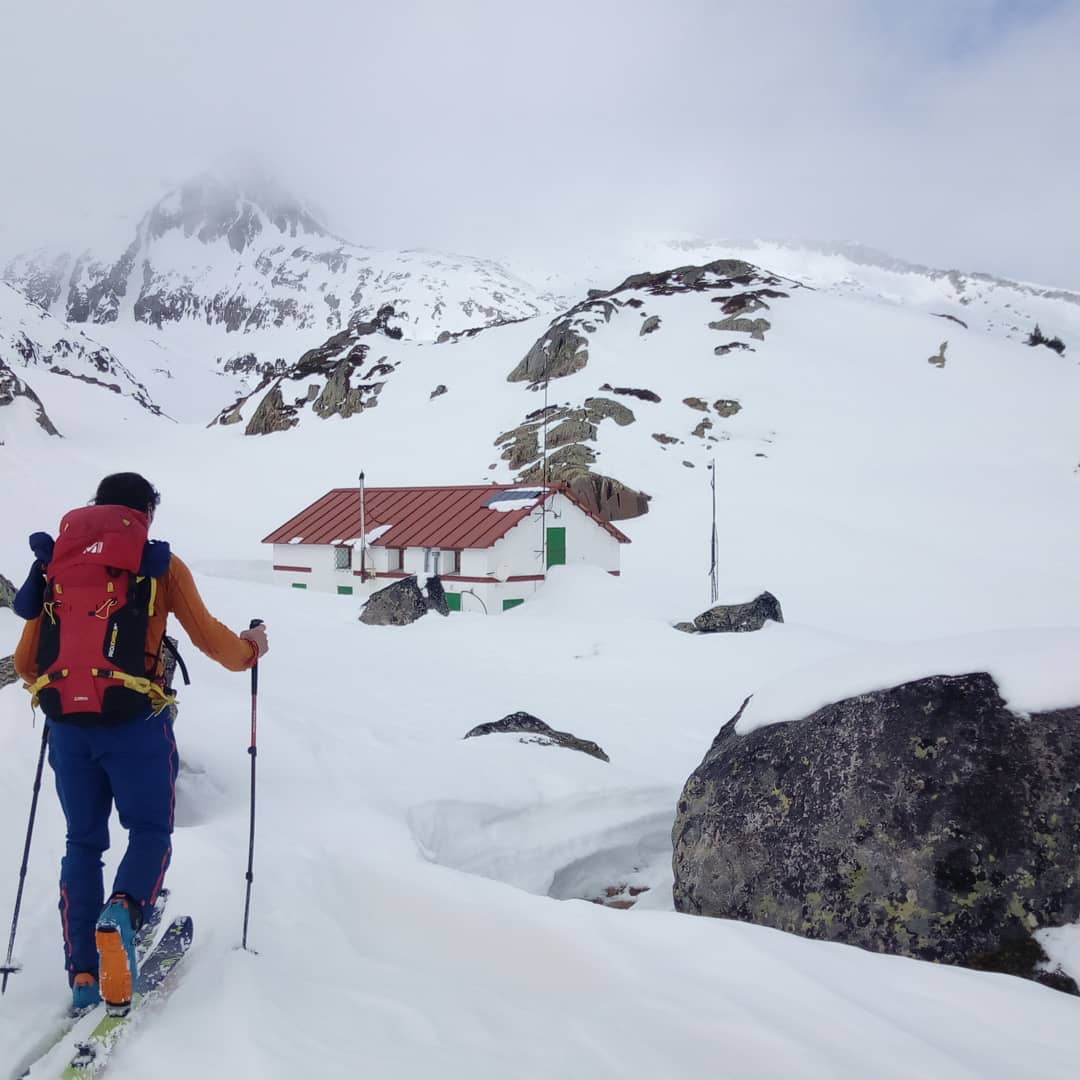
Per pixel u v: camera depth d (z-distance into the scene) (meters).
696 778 5.23
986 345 81.88
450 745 7.68
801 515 53.91
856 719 4.62
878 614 38.22
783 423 68.81
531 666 17.56
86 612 3.44
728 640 19.89
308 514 37.38
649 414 71.00
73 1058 2.95
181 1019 3.19
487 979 3.58
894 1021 3.08
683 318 89.25
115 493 3.80
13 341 188.38
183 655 13.13
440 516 33.03
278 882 4.46
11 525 46.00
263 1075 2.79
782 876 4.45
